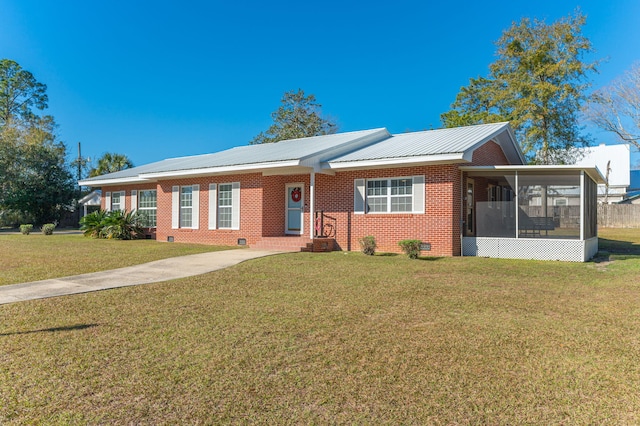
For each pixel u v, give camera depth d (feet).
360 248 48.78
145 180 70.08
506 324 18.04
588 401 10.97
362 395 11.23
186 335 16.31
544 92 96.73
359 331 16.89
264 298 23.00
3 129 117.39
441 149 43.29
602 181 52.49
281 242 49.70
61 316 19.06
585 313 20.02
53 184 114.42
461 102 120.47
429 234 44.55
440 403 10.80
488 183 55.77
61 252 46.50
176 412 10.25
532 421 9.94
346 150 53.26
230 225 57.26
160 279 29.09
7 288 25.68
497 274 31.65
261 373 12.65
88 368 12.94
